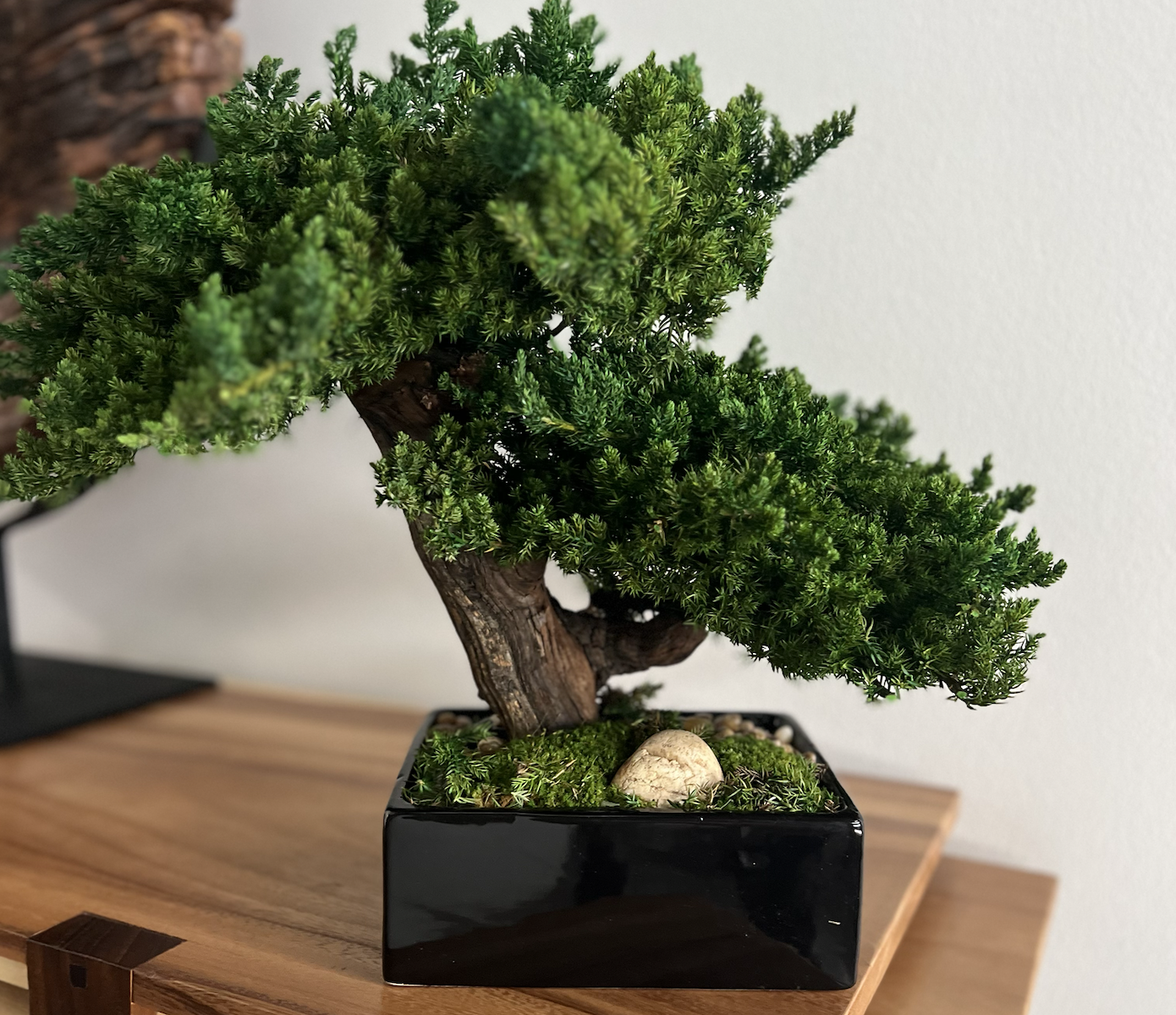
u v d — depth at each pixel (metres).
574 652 0.54
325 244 0.39
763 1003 0.48
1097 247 0.70
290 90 0.47
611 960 0.48
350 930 0.55
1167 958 0.72
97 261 0.48
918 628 0.46
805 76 0.75
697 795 0.49
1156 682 0.71
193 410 0.36
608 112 0.45
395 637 0.92
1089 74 0.69
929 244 0.74
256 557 0.97
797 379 0.53
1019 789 0.75
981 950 0.63
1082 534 0.72
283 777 0.77
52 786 0.75
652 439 0.45
